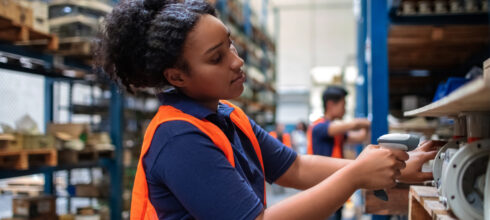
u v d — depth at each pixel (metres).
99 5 3.19
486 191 0.74
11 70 3.38
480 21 2.48
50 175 4.22
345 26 13.84
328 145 3.25
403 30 2.69
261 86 9.19
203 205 0.78
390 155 0.86
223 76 0.90
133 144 4.27
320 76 14.51
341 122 3.25
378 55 2.50
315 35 14.33
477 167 0.80
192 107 0.92
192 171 0.79
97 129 4.10
